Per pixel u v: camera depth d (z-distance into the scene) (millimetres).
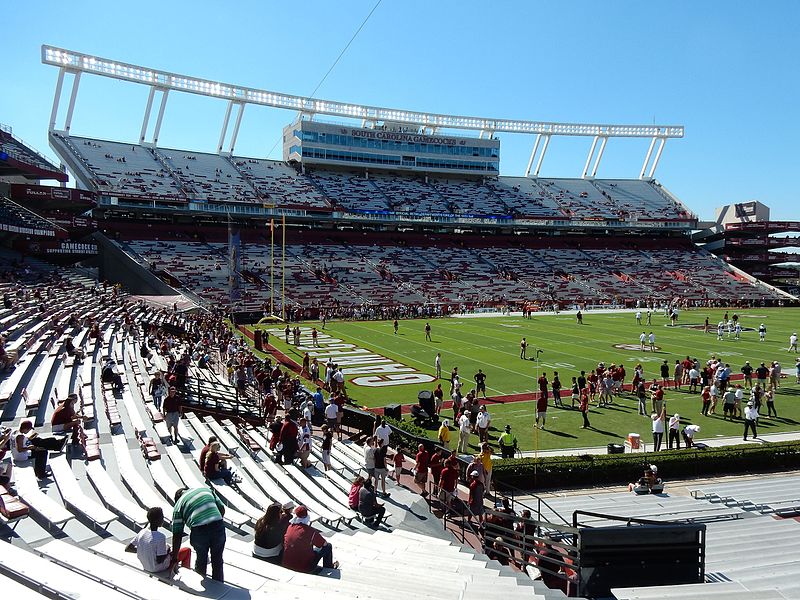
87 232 55812
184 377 18391
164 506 9148
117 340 26344
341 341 40688
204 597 6164
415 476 13781
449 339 41875
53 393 15570
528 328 48531
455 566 8703
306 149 81875
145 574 6406
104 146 71562
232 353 28672
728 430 20469
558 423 21516
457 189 89438
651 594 5965
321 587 6965
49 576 5863
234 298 47188
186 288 56375
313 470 13961
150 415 15398
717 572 8969
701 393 25812
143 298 49531
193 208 67062
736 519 12492
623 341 40812
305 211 73250
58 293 36219
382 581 7645
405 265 72125
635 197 95250
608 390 24312
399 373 30078
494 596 7129
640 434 20188
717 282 78688
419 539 10297
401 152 87250
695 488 15297
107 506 8883
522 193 91562
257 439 15781
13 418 13258
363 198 80188
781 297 74375
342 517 10695
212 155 79250
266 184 76625
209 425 16281
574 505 13711
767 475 16750
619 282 76188
